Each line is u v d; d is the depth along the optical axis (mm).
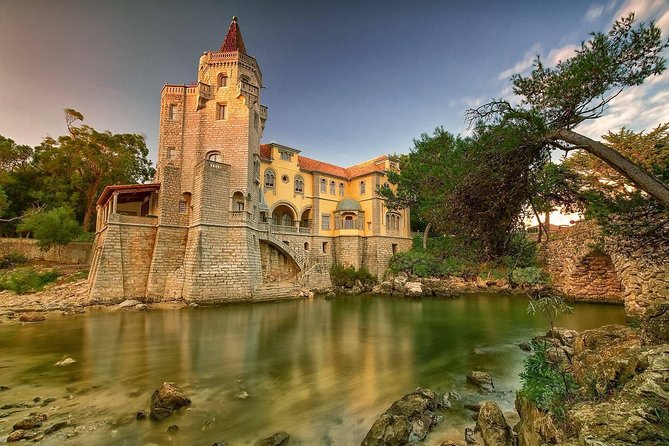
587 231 26656
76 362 13836
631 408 5004
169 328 20625
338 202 52531
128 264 31203
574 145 7879
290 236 45094
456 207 9688
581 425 5070
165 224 33000
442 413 9461
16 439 7691
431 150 17422
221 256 32250
